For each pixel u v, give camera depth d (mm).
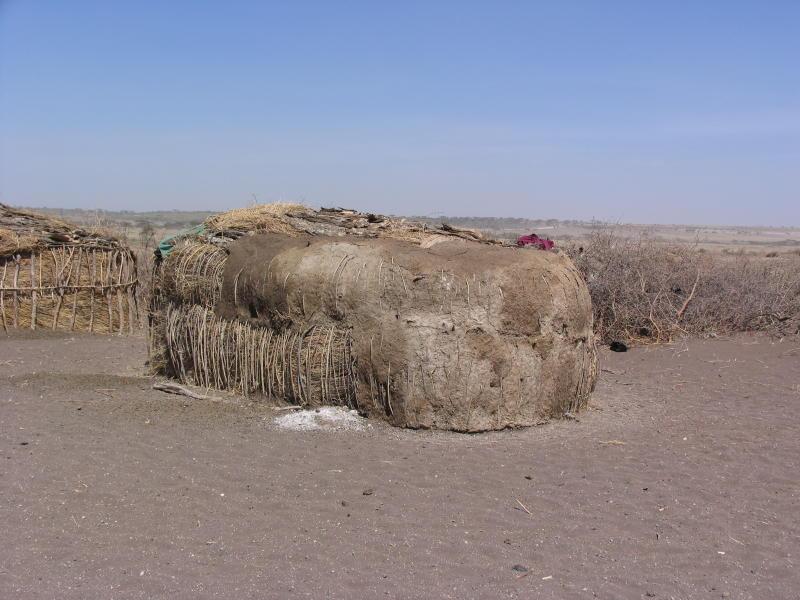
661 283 14336
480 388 7199
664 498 5879
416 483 6000
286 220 9469
